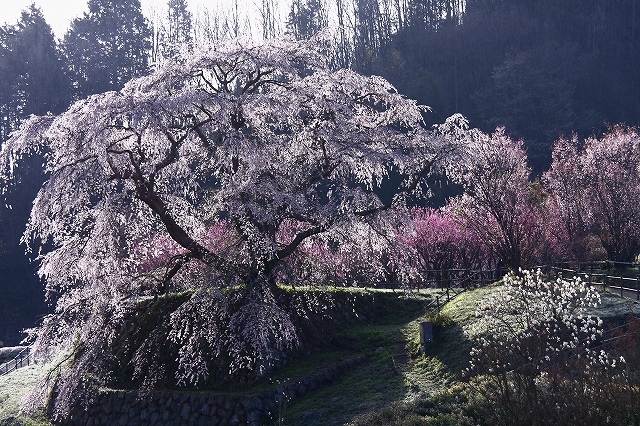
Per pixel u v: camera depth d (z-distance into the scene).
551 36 84.06
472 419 13.07
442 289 27.80
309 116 20.91
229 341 18.56
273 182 19.11
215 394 17.58
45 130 18.17
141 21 76.38
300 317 21.05
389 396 16.45
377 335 21.41
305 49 21.05
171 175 21.36
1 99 66.25
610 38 83.25
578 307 14.76
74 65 71.44
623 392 11.41
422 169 20.80
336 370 19.03
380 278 31.00
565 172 36.31
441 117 61.06
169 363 19.62
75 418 19.92
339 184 21.58
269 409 16.95
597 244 35.94
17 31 72.25
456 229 36.78
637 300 19.56
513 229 28.23
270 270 20.05
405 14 89.81
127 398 18.97
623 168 34.53
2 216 53.56
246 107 19.27
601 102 73.56
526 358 12.54
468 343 17.69
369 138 20.64
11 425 20.78
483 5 92.81
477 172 27.50
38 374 26.95
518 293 13.80
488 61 80.44
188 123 19.69
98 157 17.61
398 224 21.02
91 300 18.72
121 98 17.45
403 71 75.75
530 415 11.75
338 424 15.26
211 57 19.45
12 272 53.31
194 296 18.23
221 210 19.19
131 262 20.39
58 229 18.38
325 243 21.11
